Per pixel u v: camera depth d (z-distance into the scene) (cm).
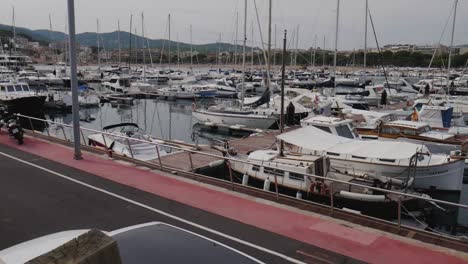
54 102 4659
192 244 466
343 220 910
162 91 5881
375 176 1670
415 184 1734
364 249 765
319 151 1812
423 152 1677
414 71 10819
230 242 793
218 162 1848
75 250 270
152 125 4044
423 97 4344
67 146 1722
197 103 4634
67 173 1298
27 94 4169
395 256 736
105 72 8994
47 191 1109
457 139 2322
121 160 1488
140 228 508
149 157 1920
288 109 3278
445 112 2798
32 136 1936
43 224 874
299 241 800
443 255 739
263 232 843
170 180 1235
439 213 1623
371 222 898
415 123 2456
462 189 1967
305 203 1023
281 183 1661
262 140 2577
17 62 8950
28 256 477
